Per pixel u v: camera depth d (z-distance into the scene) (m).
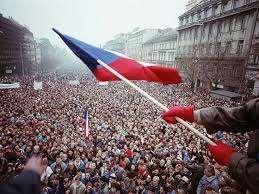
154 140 15.22
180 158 12.41
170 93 42.44
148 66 3.41
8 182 0.98
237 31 43.00
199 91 48.28
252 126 1.43
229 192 6.95
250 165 1.29
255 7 37.78
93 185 10.16
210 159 11.66
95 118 21.47
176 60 66.44
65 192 9.95
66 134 16.77
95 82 56.12
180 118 1.70
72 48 3.57
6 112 23.22
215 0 50.81
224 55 45.41
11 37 82.31
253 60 37.66
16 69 87.62
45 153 12.97
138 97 36.22
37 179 1.00
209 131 1.60
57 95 35.72
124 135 16.72
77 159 11.93
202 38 55.28
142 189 9.79
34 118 21.33
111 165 11.56
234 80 41.84
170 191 9.42
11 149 13.36
